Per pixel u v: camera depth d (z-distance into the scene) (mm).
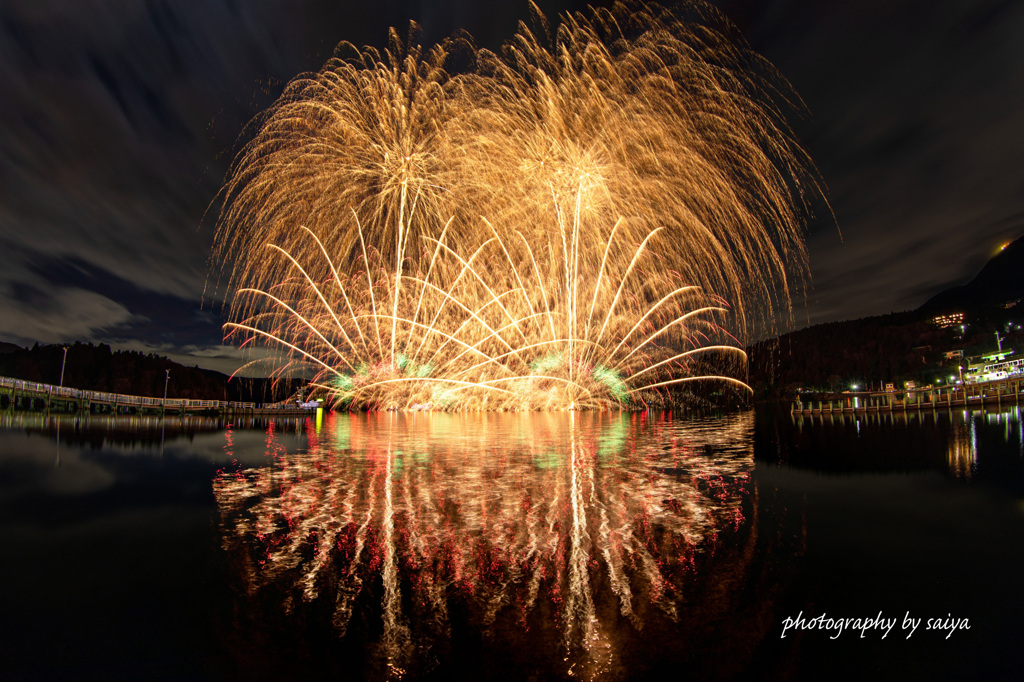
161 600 6809
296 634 5945
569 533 9609
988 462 17281
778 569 7848
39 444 23859
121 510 11445
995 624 6176
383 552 8609
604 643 5762
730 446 23625
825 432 31047
